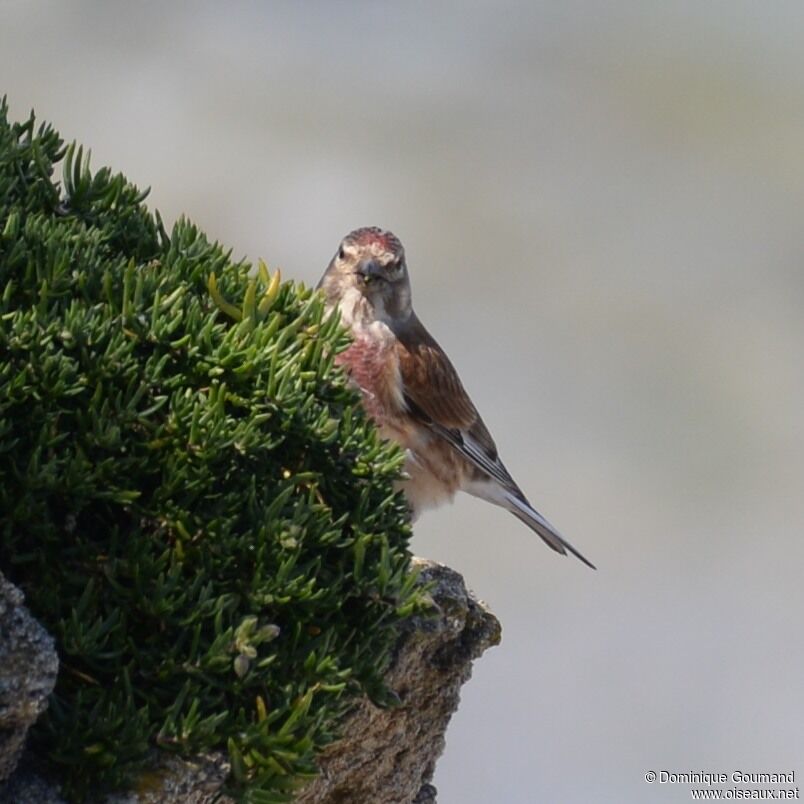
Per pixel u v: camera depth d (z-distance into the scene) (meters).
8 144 7.14
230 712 6.00
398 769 7.81
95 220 7.22
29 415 5.98
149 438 6.15
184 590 5.99
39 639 5.51
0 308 6.14
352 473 6.62
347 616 6.45
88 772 5.72
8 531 5.90
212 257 7.18
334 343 6.89
